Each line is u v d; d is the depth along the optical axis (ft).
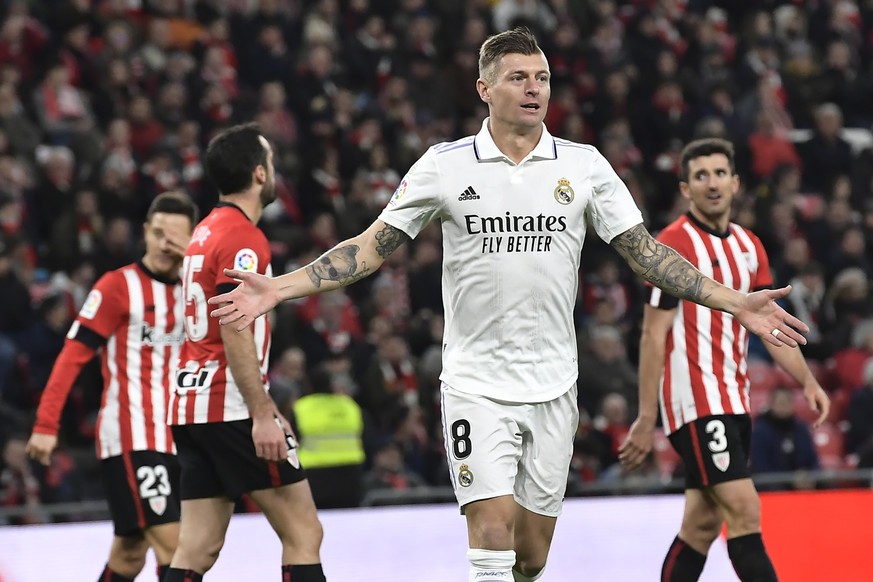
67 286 129.29
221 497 65.92
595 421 127.95
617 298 151.02
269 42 169.99
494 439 56.54
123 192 142.20
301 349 130.52
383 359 130.11
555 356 57.77
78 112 151.94
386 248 56.75
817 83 197.88
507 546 55.77
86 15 161.58
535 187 56.44
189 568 65.21
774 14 211.00
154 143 150.00
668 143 178.91
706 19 201.46
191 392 64.44
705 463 71.72
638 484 108.78
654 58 187.01
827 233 167.63
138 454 75.05
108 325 75.51
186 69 160.56
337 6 182.50
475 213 56.39
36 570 90.48
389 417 126.00
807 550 97.09
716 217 74.74
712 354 72.28
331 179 155.22
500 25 188.24
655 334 72.02
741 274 74.23
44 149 147.54
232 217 65.21
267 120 157.48
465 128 173.27
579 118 173.78
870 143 192.75
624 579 100.32
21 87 151.53
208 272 64.39
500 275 56.54
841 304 151.33
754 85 193.06
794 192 171.12
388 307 139.23
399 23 183.52
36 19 159.53
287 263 140.05
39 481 109.29
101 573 84.28
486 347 57.11
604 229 57.57
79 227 137.39
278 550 94.68
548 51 182.80
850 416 133.49
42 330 124.67
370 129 162.09
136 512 74.90
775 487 107.55
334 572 96.22
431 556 99.19
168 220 74.90
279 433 62.64
